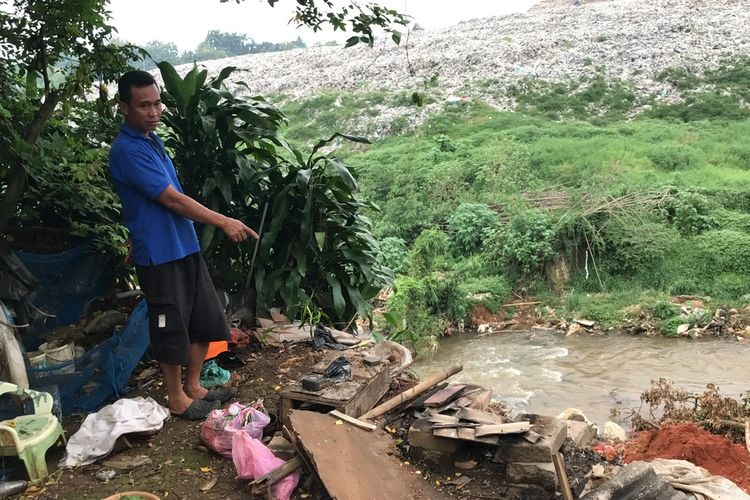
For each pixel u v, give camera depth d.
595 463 3.35
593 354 10.47
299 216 5.08
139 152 3.31
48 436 3.25
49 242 5.18
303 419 3.16
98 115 5.22
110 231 5.16
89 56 4.61
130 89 3.27
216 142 4.96
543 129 20.47
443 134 21.28
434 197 16.42
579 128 20.28
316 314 5.18
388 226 15.86
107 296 5.17
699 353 10.22
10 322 3.78
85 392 3.92
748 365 9.58
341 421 3.30
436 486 3.06
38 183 4.96
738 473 5.48
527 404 8.51
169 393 3.70
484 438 3.05
